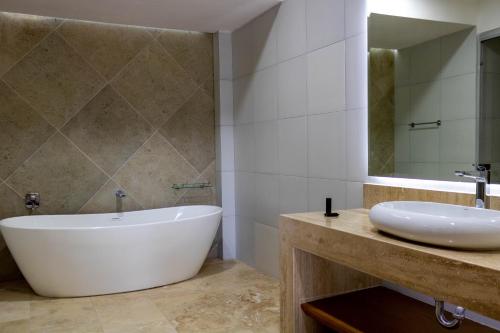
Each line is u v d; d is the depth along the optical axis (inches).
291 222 88.0
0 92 137.9
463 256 55.3
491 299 49.6
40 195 144.1
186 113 164.6
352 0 102.8
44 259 118.1
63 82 145.8
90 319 108.3
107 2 130.0
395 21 94.0
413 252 59.7
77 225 144.6
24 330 102.1
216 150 168.6
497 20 76.0
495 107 76.0
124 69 154.1
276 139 135.6
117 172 154.3
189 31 163.8
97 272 122.6
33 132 142.5
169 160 162.2
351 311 84.3
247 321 107.1
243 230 160.6
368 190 99.0
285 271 90.6
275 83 135.0
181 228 131.1
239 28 157.3
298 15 122.6
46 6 132.4
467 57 81.0
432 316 81.8
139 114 156.9
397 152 94.6
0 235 139.1
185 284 135.6
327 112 112.3
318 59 114.9
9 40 138.6
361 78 101.1
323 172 114.7
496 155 75.7
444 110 85.5
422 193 85.7
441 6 85.6
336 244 75.1
